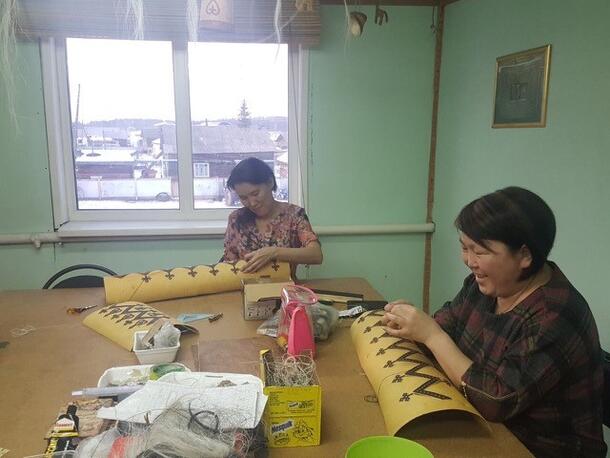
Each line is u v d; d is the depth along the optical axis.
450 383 1.13
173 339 1.38
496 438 1.01
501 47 2.37
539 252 1.05
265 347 1.42
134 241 2.86
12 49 2.35
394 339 1.31
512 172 2.31
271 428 0.97
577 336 1.04
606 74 1.77
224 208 3.05
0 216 2.77
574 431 1.07
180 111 2.88
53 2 2.52
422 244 3.14
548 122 2.06
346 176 3.02
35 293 2.02
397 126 3.01
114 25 2.58
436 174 3.04
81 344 1.49
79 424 1.00
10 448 0.96
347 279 2.24
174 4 2.59
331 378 1.25
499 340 1.15
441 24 2.90
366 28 2.87
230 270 1.96
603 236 1.81
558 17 1.99
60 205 2.83
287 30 2.70
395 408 1.03
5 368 1.32
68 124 2.83
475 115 2.61
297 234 2.27
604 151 1.79
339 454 0.96
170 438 0.79
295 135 2.97
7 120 2.68
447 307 1.45
